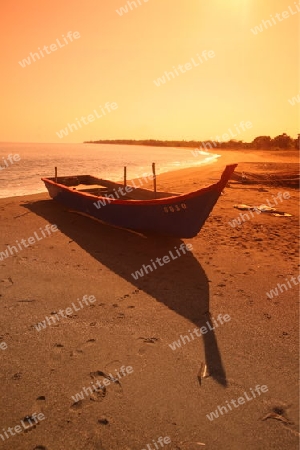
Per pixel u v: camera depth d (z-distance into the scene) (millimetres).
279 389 3668
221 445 2988
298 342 4496
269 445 2994
